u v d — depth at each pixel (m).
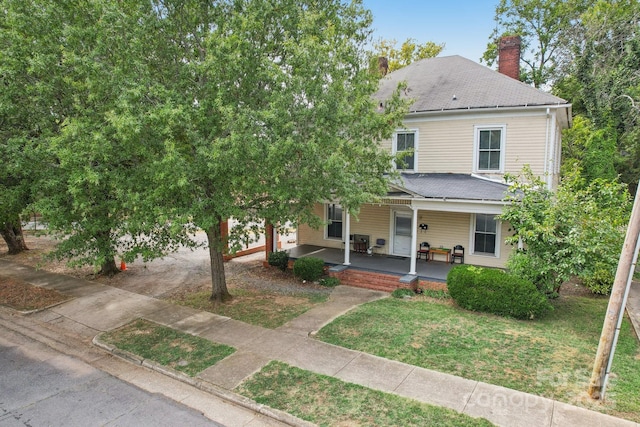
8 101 8.78
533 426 5.67
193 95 9.27
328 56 8.77
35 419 6.21
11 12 8.16
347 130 9.73
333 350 8.34
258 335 9.27
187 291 13.25
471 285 10.93
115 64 8.70
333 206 18.22
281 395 6.68
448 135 15.51
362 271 14.14
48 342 9.35
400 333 9.20
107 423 6.11
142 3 8.82
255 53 9.21
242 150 8.04
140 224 8.34
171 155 7.40
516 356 7.96
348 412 6.12
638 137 22.30
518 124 14.33
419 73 18.19
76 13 8.70
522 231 10.02
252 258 19.22
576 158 22.42
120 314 11.01
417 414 6.00
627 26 24.00
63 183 9.15
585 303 11.91
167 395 6.96
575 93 24.77
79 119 8.33
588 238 9.43
